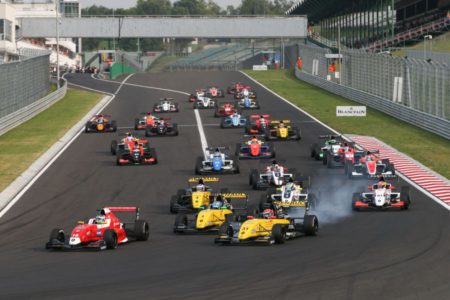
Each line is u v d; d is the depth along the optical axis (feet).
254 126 265.34
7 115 295.69
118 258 109.50
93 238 118.83
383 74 345.51
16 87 326.65
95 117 290.97
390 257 103.71
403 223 134.21
